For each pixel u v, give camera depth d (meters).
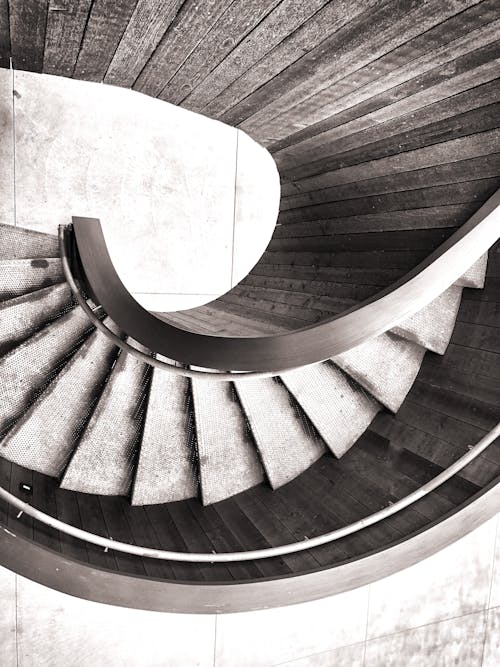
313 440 2.68
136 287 3.62
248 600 2.15
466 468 2.26
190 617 2.21
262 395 2.53
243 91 2.30
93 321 2.29
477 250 1.82
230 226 3.73
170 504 2.59
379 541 2.25
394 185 2.43
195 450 2.59
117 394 2.46
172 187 3.54
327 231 3.04
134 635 2.17
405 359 2.54
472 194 2.07
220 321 3.20
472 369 2.31
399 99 2.04
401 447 2.48
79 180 3.34
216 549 2.31
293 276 3.34
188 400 2.51
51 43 1.95
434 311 2.41
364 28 1.68
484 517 2.20
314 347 1.83
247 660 2.29
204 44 1.90
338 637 2.38
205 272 3.76
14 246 2.72
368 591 2.40
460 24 1.58
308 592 2.18
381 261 2.59
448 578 2.51
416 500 2.31
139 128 3.39
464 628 2.59
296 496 2.57
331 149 2.64
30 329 2.50
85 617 2.11
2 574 2.01
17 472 2.35
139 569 2.15
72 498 2.41
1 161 3.17
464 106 1.91
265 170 3.73
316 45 1.81
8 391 2.40
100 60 2.10
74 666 2.12
